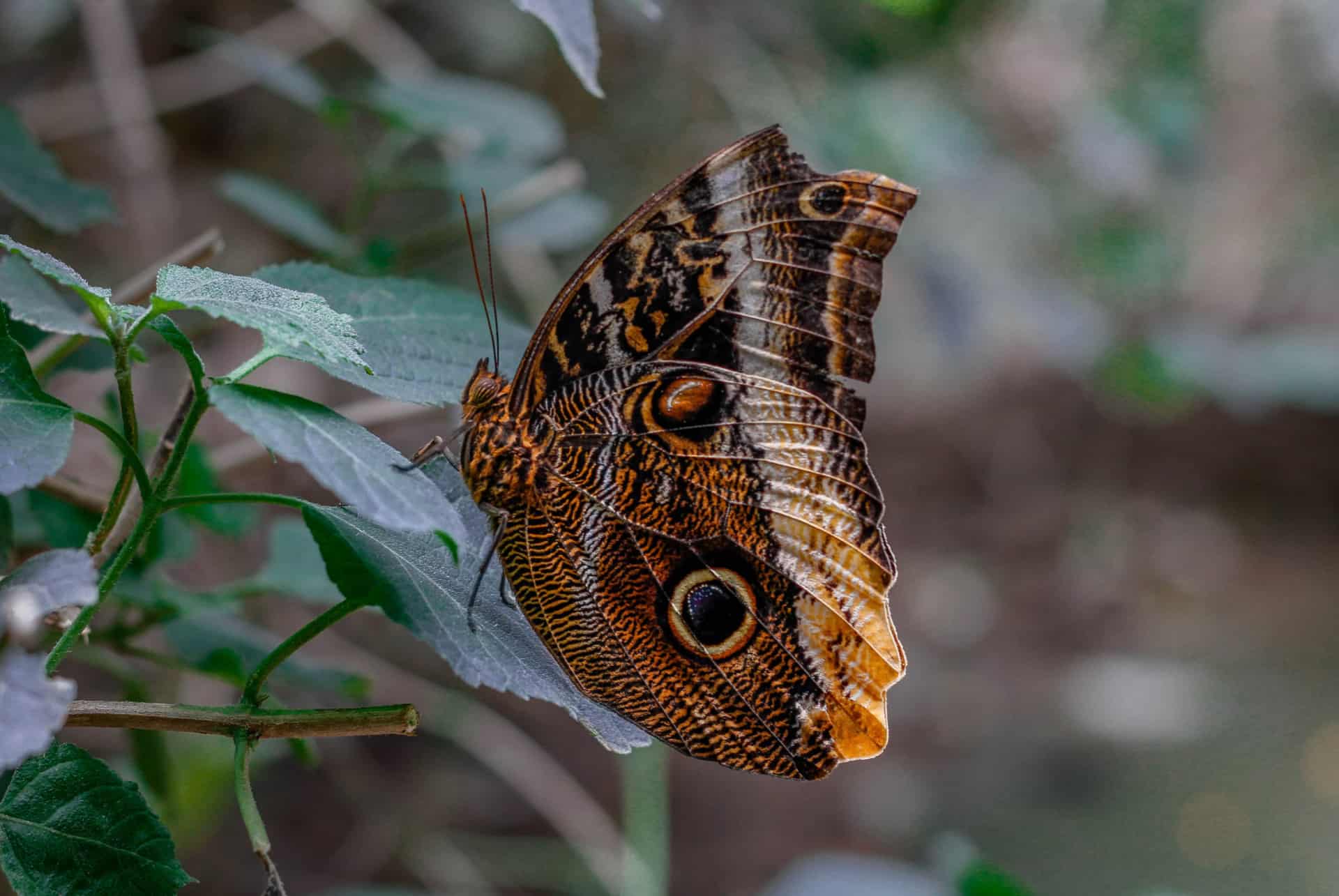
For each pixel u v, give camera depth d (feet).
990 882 2.64
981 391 11.03
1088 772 7.21
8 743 2.13
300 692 3.56
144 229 4.65
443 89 3.00
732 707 2.40
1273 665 8.97
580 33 2.35
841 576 2.41
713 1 5.02
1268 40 5.70
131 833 2.26
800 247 2.43
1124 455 11.24
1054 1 5.35
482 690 5.93
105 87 3.90
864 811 6.57
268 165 5.55
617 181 5.56
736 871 5.89
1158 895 2.81
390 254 2.94
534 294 3.97
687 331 2.42
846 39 5.16
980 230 5.43
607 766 5.88
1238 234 7.01
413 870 4.82
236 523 2.64
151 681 3.10
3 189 2.59
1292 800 6.89
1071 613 9.88
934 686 8.46
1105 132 5.29
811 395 2.42
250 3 5.08
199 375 2.22
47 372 2.47
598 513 2.38
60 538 2.52
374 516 2.17
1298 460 11.44
